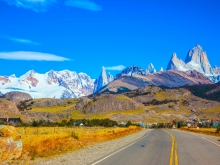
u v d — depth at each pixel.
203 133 65.62
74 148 26.34
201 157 19.47
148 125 175.00
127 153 21.77
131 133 62.03
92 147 27.80
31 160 18.81
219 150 24.62
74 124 137.12
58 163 17.20
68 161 18.02
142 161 17.41
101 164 16.20
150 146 27.83
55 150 23.91
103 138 40.25
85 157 19.83
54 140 28.86
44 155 21.03
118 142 34.25
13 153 18.88
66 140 31.70
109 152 22.67
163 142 32.91
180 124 164.12
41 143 25.23
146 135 51.00
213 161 17.64
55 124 127.62
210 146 28.52
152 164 16.23
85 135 44.03
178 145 28.88
